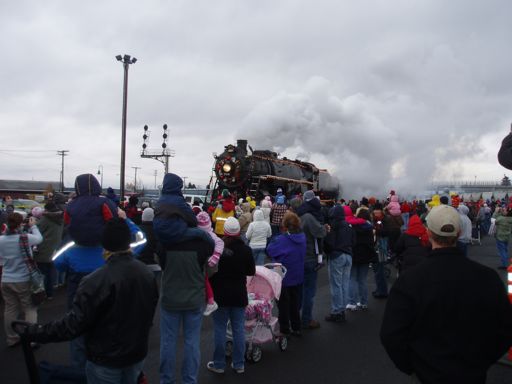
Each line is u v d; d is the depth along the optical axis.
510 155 3.63
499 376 4.61
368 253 7.39
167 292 4.00
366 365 4.95
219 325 4.62
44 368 2.90
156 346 5.48
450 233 2.46
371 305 7.81
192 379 4.05
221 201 10.27
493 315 2.31
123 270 2.83
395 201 8.49
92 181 4.46
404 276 2.45
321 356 5.22
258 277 5.30
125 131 19.64
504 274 10.59
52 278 7.91
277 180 17.78
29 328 2.76
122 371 2.88
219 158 17.88
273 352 5.36
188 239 4.01
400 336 2.34
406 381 4.52
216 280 4.50
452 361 2.24
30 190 49.03
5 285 5.32
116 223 2.89
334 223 6.62
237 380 4.50
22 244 5.29
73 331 2.66
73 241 4.54
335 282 6.64
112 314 2.74
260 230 8.87
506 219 11.35
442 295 2.29
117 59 19.48
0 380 4.40
